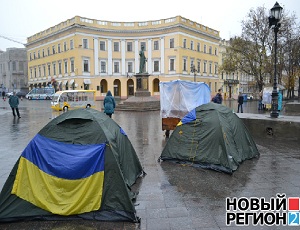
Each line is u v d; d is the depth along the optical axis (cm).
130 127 1442
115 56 5250
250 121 1134
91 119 515
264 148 924
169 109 1108
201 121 735
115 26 5194
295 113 1914
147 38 5188
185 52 5062
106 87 5259
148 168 708
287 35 3284
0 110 2655
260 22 3322
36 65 6128
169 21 5000
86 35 4944
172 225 427
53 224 445
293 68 3703
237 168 692
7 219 453
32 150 492
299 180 612
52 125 518
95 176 465
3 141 1071
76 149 490
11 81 8012
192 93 1086
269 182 601
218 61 6122
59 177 471
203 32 5456
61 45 5259
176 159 753
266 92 2494
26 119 1838
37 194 465
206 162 700
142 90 2803
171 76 5022
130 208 446
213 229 416
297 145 967
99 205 457
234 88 6756
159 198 523
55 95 2633
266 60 3316
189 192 551
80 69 4894
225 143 686
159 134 1219
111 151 477
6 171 687
